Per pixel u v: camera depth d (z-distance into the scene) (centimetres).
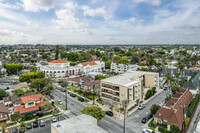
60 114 5997
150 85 8956
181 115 5244
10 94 8269
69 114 6003
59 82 10325
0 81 11712
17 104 6825
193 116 5881
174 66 17325
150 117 5738
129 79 7456
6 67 14062
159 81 10088
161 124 5156
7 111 5459
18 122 5400
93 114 4678
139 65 18100
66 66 14550
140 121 5450
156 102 7356
